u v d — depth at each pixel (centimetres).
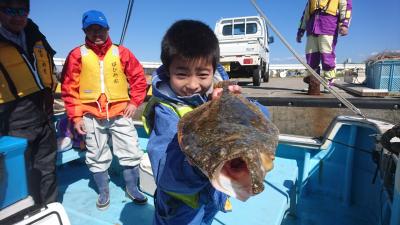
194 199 154
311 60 581
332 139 340
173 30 143
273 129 118
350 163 329
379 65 622
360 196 327
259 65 987
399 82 598
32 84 265
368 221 297
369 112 425
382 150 246
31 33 273
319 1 541
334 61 566
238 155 84
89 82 296
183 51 135
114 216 296
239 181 84
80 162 443
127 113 309
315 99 449
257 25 1142
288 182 312
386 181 227
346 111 428
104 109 301
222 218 251
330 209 321
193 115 124
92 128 304
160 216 171
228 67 1009
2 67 248
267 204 272
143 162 322
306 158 355
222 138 97
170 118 144
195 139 103
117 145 316
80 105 301
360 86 784
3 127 254
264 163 89
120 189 359
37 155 279
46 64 287
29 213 157
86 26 283
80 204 322
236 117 117
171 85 148
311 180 358
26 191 178
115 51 301
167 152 134
